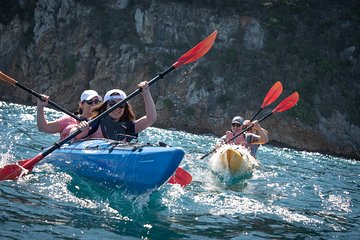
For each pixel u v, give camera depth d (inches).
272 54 1512.1
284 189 305.4
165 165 205.6
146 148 219.5
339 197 295.6
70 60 1508.4
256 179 337.4
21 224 164.6
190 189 263.0
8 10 1561.3
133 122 267.9
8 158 298.0
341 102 1464.1
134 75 1482.5
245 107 1425.9
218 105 1427.2
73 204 199.2
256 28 1545.3
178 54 1510.8
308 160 667.4
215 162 355.9
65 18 1546.5
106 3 1566.2
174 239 168.1
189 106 1435.8
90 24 1540.4
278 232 193.2
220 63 1476.4
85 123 243.3
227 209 224.2
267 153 668.1
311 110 1421.0
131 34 1520.7
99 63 1503.4
